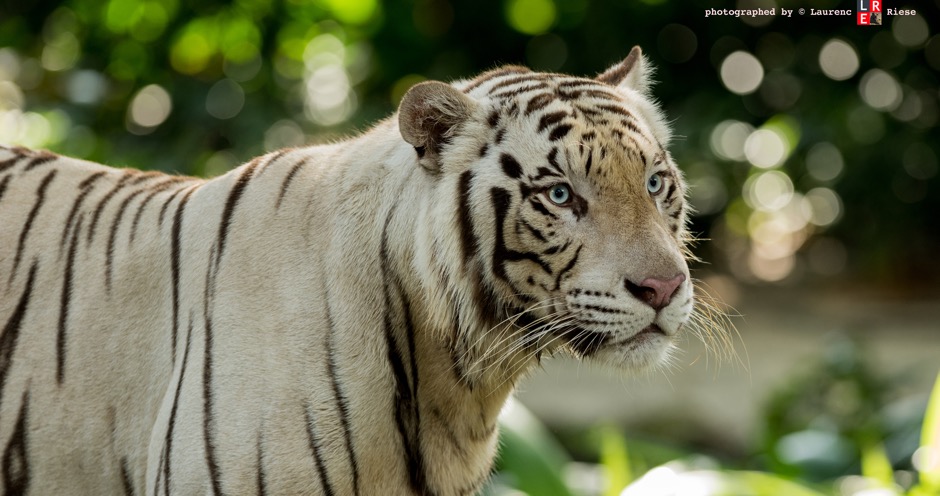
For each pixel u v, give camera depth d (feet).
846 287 87.20
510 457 31.94
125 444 21.03
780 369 58.13
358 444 19.76
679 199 21.65
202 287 20.35
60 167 23.12
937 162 85.46
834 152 85.15
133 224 21.83
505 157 19.98
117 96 56.65
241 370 19.34
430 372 20.66
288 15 62.64
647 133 20.89
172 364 20.51
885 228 87.97
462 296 20.17
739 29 85.10
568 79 21.45
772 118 82.48
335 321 19.77
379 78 72.95
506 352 21.04
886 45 86.07
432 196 20.02
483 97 20.97
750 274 92.79
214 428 19.11
